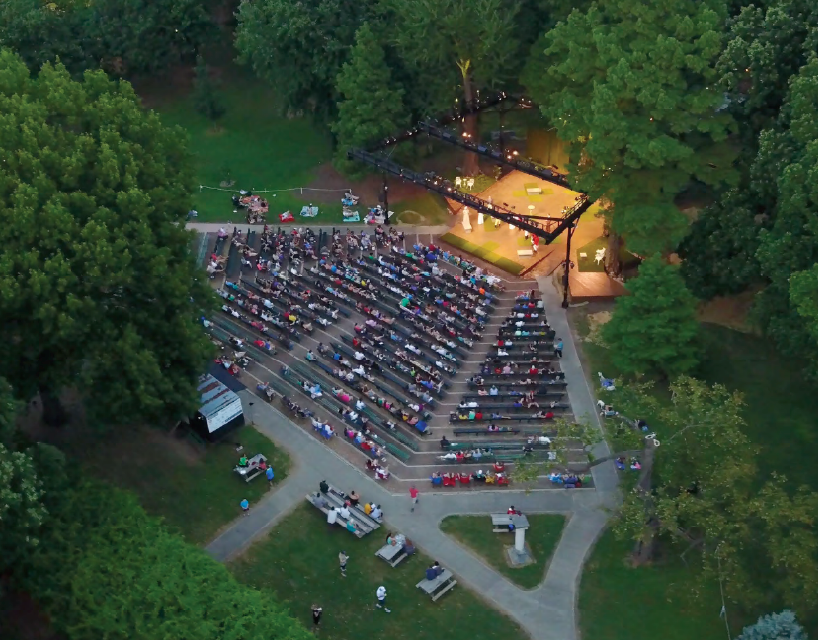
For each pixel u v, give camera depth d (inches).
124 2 5113.2
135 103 3341.5
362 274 4077.3
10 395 2554.1
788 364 3513.8
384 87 4377.5
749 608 2674.7
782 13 3344.0
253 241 4350.4
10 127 2839.6
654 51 3491.6
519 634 2741.1
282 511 3093.0
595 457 3257.9
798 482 3107.8
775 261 3090.6
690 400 2812.5
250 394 3521.2
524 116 4913.9
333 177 4790.8
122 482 3073.3
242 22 4975.4
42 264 2763.3
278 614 2391.7
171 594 2369.6
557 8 4163.4
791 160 3161.9
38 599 2436.0
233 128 5191.9
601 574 2898.6
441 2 4082.2
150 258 2903.5
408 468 3248.0
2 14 4955.7
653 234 3599.9
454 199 4101.9
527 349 3676.2
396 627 2758.4
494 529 3029.0
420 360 3634.4
